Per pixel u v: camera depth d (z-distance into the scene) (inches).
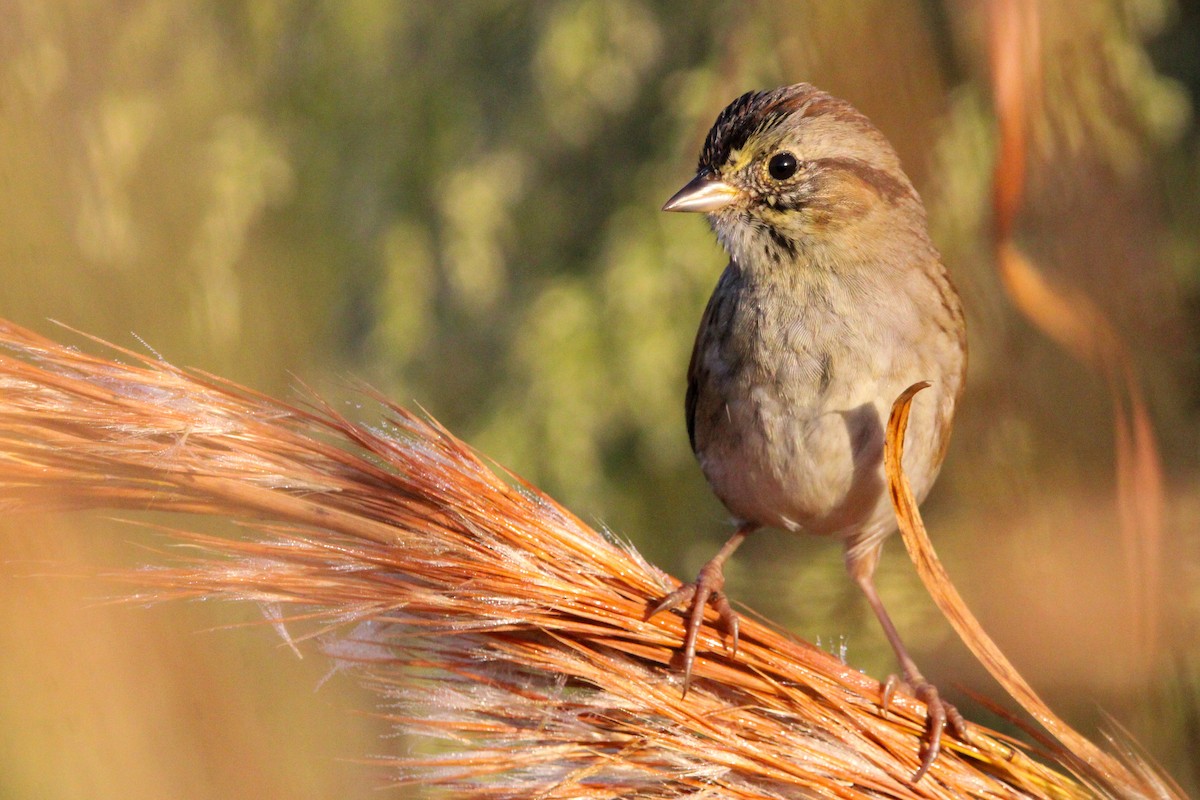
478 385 163.0
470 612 127.3
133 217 140.4
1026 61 128.6
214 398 127.3
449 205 155.6
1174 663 131.0
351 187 166.7
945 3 130.7
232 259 152.9
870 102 130.1
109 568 127.3
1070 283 131.0
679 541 147.0
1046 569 132.2
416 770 127.5
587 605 127.6
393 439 127.6
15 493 127.0
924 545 128.1
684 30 152.1
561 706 127.5
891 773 127.8
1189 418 133.0
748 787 127.6
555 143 160.7
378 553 127.3
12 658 133.6
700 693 127.7
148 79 149.9
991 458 132.6
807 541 136.7
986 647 128.1
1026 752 128.4
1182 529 132.0
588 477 146.0
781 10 130.6
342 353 169.0
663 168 145.3
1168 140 135.9
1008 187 128.7
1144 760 128.2
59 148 138.2
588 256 158.1
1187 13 138.3
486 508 127.6
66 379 127.1
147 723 134.8
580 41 150.2
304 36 171.3
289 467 127.3
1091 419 132.2
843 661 128.1
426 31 170.6
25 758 133.8
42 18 137.9
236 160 156.1
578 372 146.6
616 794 127.5
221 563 127.2
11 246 137.5
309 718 136.1
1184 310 132.7
